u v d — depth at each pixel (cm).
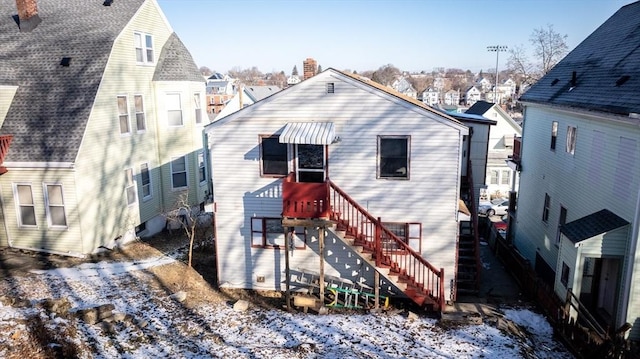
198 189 2539
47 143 1791
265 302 1587
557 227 1809
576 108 1592
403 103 1465
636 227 1255
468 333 1362
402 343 1288
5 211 1853
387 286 1602
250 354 1188
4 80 1938
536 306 1603
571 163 1708
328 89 1498
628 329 1288
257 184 1605
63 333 1149
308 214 1460
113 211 2017
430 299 1494
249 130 1566
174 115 2391
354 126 1511
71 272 1684
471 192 1853
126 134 2089
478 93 13062
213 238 2231
